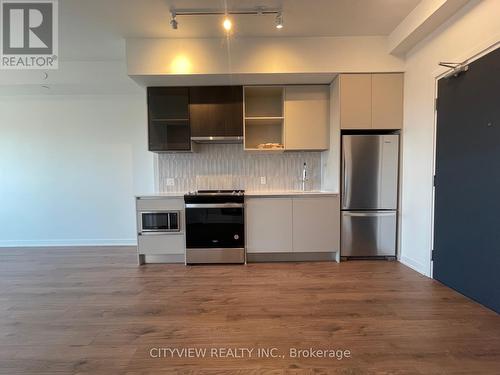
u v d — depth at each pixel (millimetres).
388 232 3529
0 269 3375
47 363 1689
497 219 2146
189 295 2613
